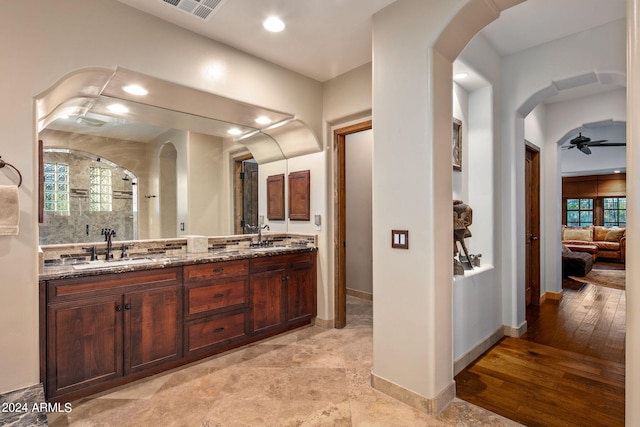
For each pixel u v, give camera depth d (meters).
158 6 2.24
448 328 2.15
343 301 3.61
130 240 2.84
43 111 2.11
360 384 2.38
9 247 1.80
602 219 9.57
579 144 6.46
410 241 2.12
